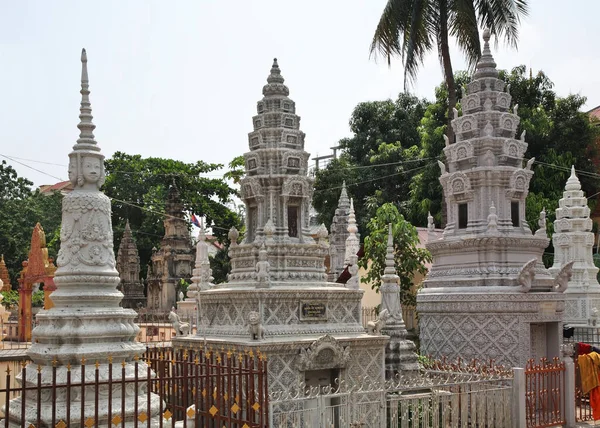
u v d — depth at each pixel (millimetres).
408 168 55188
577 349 23406
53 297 13109
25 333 30016
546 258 42750
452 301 23219
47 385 11484
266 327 16625
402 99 61688
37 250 30172
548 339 23234
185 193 63438
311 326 17359
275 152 18781
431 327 24078
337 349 17031
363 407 15031
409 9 31391
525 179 24422
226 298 17672
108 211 13719
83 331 12594
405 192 56219
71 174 13477
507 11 30938
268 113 19234
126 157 65688
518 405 18078
